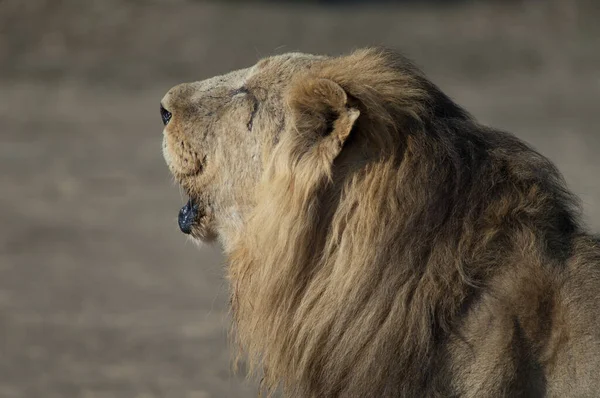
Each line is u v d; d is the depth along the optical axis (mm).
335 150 7223
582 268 6957
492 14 51219
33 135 33781
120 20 46031
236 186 8258
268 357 7648
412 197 7137
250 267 7770
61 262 20969
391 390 6953
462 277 6906
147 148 32312
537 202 7238
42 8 46375
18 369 14484
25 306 17891
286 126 7961
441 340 6906
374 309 7051
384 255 7086
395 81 7488
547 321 6789
